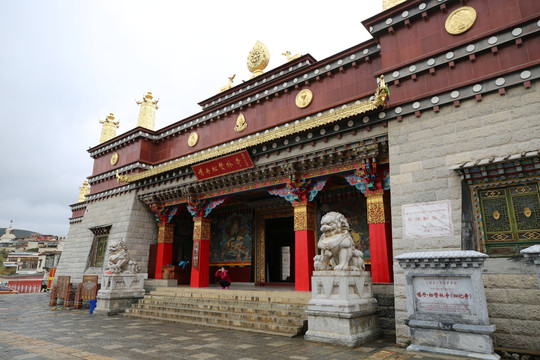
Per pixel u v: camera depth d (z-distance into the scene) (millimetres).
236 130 21500
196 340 11336
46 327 14156
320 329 11016
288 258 31078
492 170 10602
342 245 11617
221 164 19359
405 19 13500
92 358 9039
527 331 9352
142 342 11039
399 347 9938
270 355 9258
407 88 13062
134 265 20516
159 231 24547
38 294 33906
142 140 26438
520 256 9906
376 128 14094
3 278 53031
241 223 25906
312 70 18469
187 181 22031
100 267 25391
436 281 8891
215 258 26703
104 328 13875
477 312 8188
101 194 28203
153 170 22906
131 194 25422
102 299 18938
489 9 11914
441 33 12750
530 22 10891
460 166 10938
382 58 14000
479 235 10594
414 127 12609
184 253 27734
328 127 15492
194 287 20891
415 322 8922
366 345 10516
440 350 8555
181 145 25172
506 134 10680
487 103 11242
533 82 10555
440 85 12320
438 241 11172
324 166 16328
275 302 14930
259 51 23328
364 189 15328
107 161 29016
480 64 11672
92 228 26891
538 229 9812
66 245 33844
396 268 11711
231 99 22078
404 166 12461
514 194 10367
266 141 17109
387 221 14758
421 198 11828
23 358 9031
